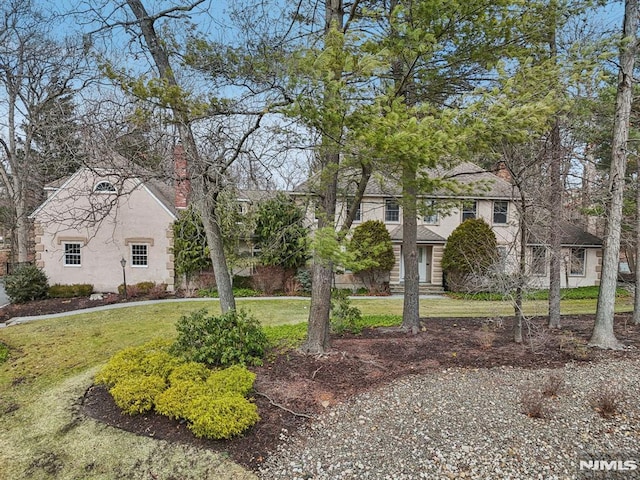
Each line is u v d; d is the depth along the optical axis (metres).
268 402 5.16
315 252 5.30
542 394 5.32
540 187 8.12
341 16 6.38
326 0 6.51
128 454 4.27
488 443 4.20
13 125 17.14
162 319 11.24
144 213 15.91
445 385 5.66
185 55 6.10
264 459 4.08
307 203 7.50
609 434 4.36
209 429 4.31
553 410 4.90
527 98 4.44
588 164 11.45
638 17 7.43
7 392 6.18
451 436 4.34
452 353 7.08
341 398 5.29
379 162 5.09
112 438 4.59
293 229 8.08
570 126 8.06
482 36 5.50
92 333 9.77
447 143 4.16
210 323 6.57
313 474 3.82
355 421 4.71
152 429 4.71
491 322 9.60
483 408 4.95
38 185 17.73
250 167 6.84
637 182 10.59
